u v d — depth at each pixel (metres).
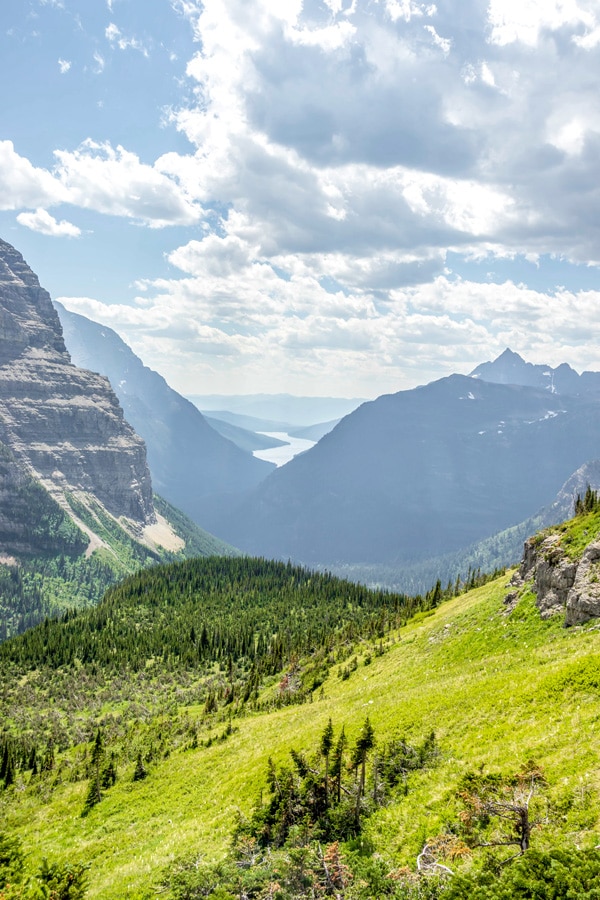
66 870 31.69
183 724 107.56
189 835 44.53
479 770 32.31
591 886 17.03
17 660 187.75
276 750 58.00
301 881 26.98
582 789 25.23
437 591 146.75
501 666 52.47
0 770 103.81
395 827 30.80
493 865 21.61
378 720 49.97
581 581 60.59
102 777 78.88
